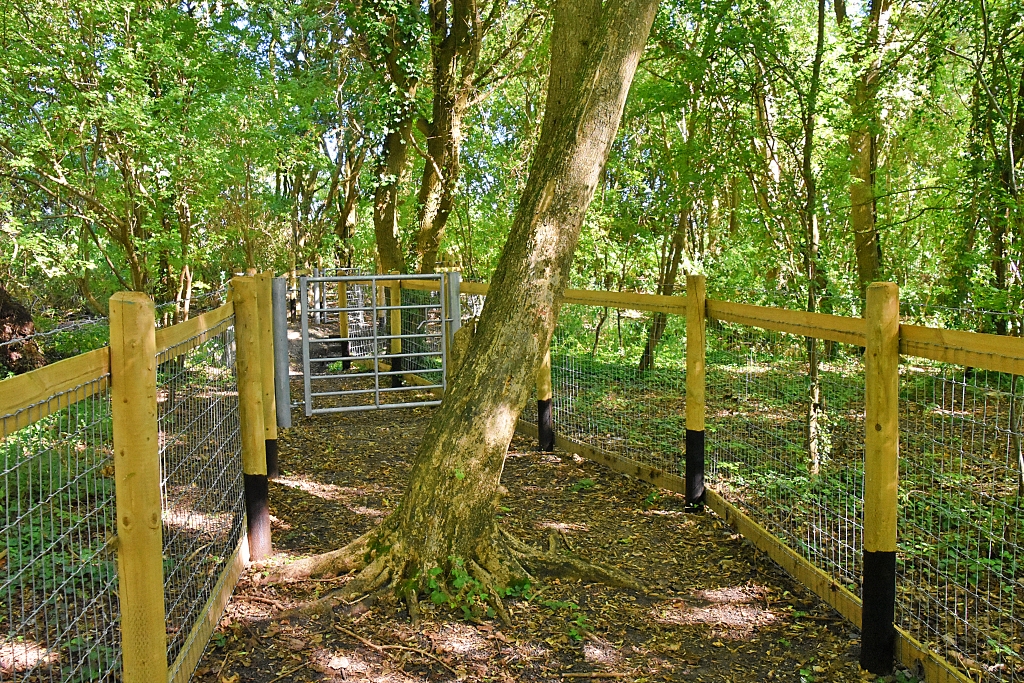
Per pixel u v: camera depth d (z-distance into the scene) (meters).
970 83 8.10
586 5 4.30
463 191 15.28
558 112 4.30
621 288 12.52
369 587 4.01
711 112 8.39
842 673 3.41
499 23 14.52
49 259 10.64
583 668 3.46
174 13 11.64
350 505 5.67
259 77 12.84
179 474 3.36
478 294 8.32
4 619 3.23
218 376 4.09
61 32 10.66
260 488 4.53
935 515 4.70
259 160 13.42
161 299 14.16
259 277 6.09
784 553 4.45
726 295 10.18
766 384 5.95
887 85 8.27
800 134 8.12
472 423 4.09
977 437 5.00
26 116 10.94
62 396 2.08
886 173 12.25
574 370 6.95
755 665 3.50
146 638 2.54
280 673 3.32
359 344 13.52
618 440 6.90
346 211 23.05
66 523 3.81
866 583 3.40
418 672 3.37
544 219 4.15
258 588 4.15
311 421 8.55
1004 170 6.95
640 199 12.31
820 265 7.39
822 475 5.61
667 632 3.80
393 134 13.84
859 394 5.97
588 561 4.41
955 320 7.50
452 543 4.07
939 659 3.21
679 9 7.71
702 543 4.91
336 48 14.13
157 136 11.12
